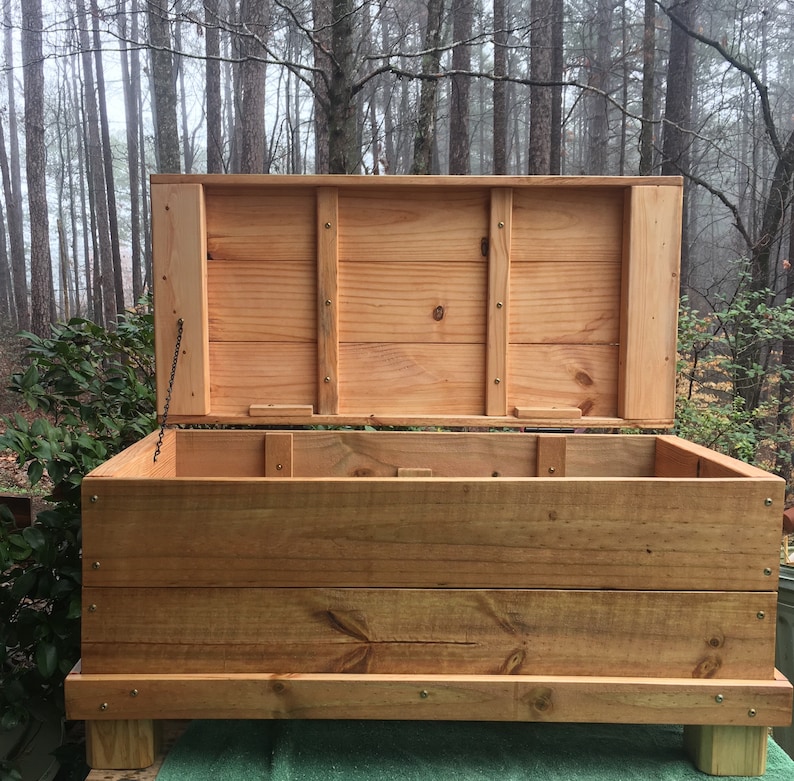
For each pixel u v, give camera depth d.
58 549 2.04
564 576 1.38
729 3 11.77
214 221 1.89
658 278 1.87
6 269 22.08
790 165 6.83
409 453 2.21
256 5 6.27
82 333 2.53
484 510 1.37
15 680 1.85
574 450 2.20
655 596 1.38
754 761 1.41
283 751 1.47
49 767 1.94
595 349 1.94
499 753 1.50
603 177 1.84
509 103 20.08
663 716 1.37
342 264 1.92
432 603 1.38
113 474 1.44
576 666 1.39
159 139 8.77
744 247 12.75
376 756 1.48
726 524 1.37
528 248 1.91
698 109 16.52
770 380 6.53
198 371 1.87
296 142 10.52
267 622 1.38
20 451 1.92
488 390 1.93
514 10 14.91
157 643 1.38
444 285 1.93
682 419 4.82
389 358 1.94
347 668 1.38
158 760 1.47
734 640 1.38
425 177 1.84
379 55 3.63
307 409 1.91
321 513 1.37
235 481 1.36
